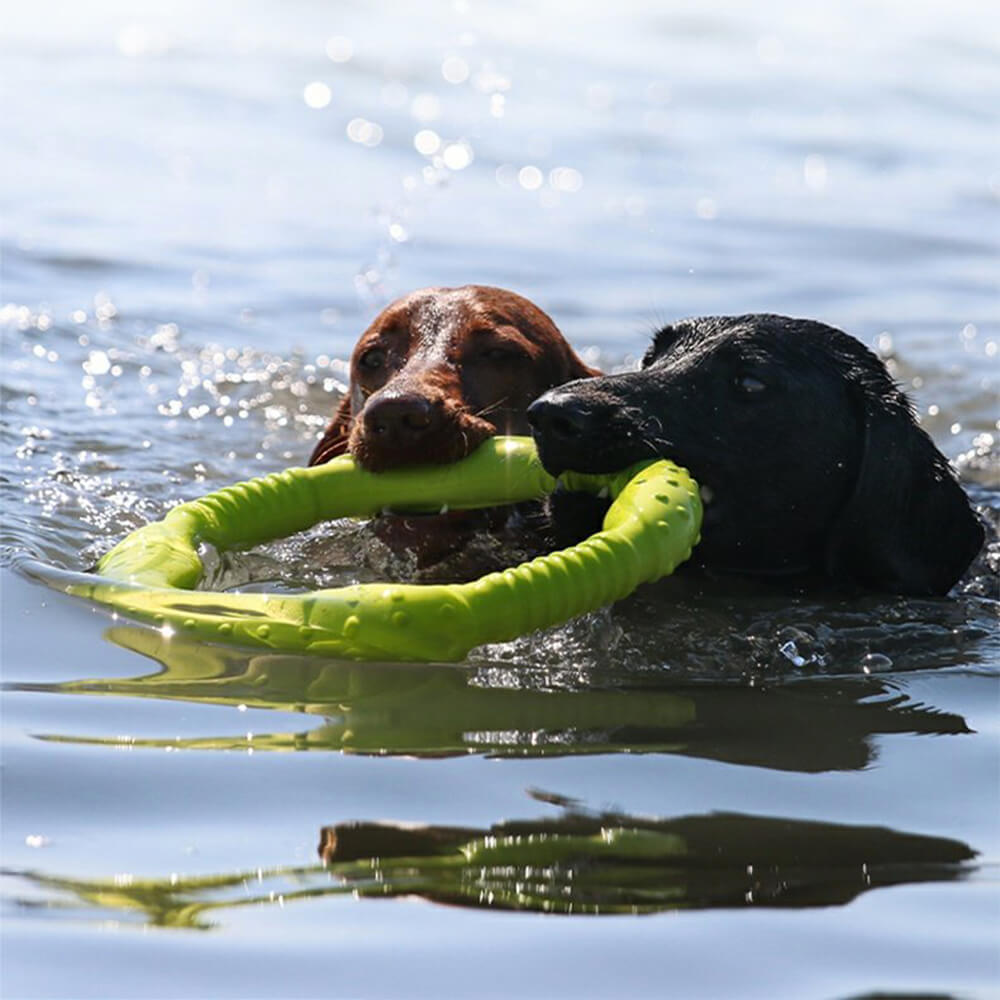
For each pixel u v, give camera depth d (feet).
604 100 118.21
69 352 63.36
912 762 29.17
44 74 115.96
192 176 94.02
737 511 39.73
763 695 32.68
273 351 66.74
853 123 114.93
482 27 139.95
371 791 26.76
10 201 86.38
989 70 133.59
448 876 23.99
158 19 135.44
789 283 78.54
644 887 23.85
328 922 22.63
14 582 35.94
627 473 37.01
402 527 39.22
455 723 29.99
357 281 77.15
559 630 35.40
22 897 23.15
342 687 31.42
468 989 21.03
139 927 22.40
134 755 27.81
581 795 26.96
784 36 143.74
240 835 25.13
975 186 99.66
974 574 43.80
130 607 34.04
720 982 21.35
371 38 133.18
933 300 77.20
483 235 85.46
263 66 122.01
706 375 39.70
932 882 24.38
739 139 109.19
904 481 40.57
